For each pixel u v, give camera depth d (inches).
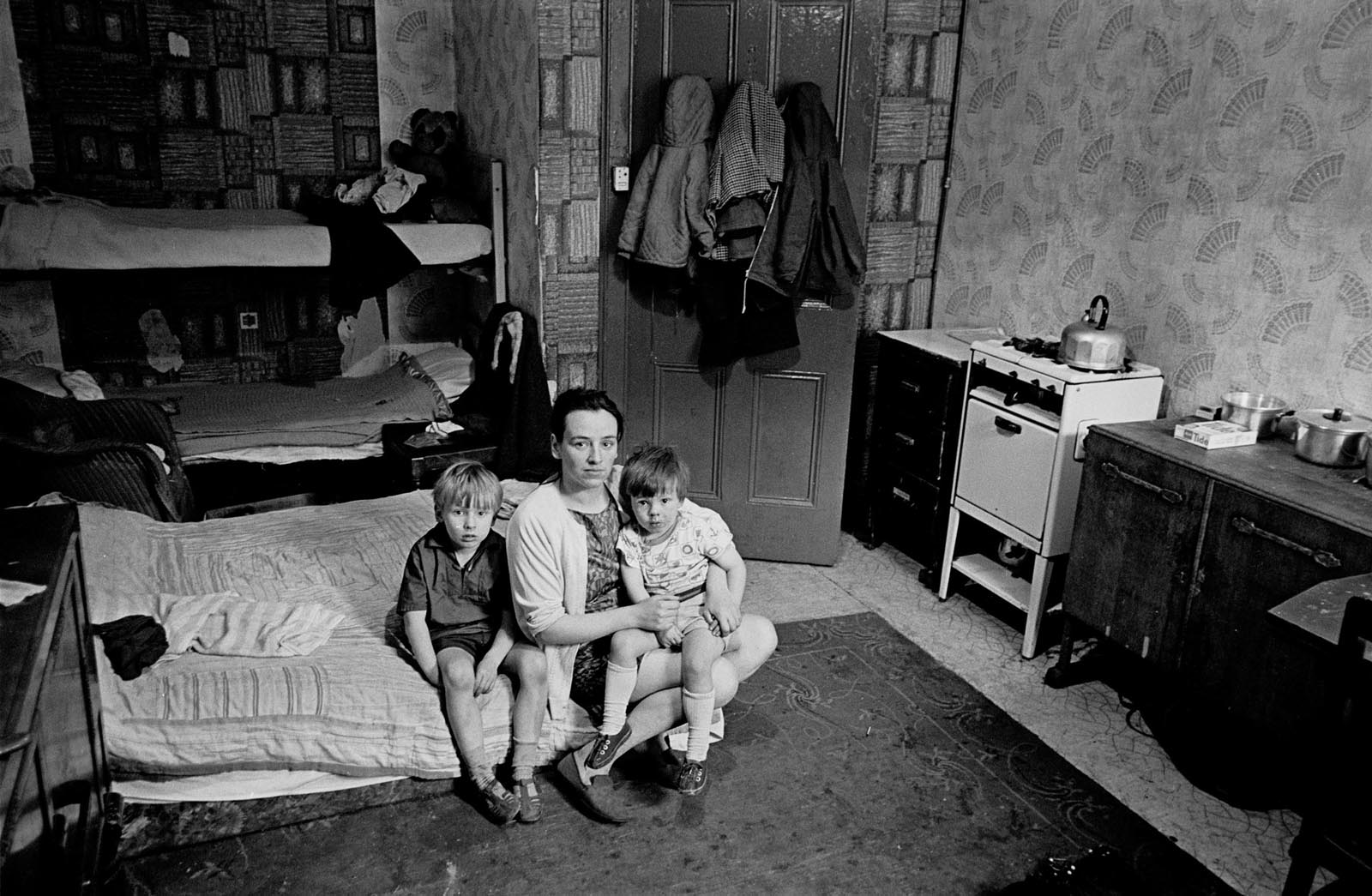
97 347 171.8
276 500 157.5
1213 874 95.8
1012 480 136.1
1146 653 115.9
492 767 99.0
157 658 97.5
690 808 100.7
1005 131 159.5
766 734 114.3
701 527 103.4
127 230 142.6
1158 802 106.6
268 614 106.1
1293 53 116.4
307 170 179.6
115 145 165.2
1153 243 136.3
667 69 149.6
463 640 101.5
